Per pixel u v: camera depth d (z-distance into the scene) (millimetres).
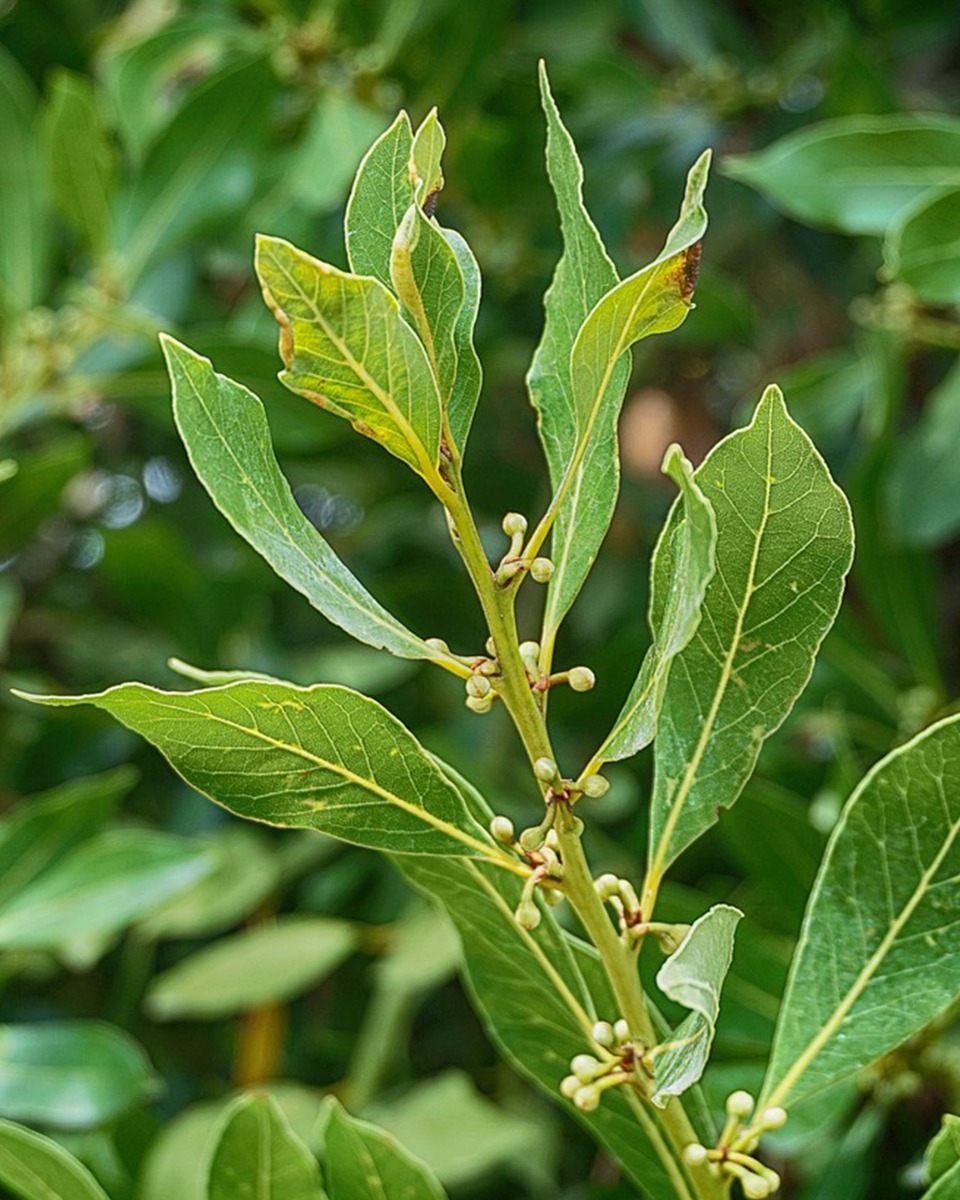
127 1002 1038
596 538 543
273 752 528
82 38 1180
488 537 1270
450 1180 838
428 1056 1150
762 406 532
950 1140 554
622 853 1005
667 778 553
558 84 1143
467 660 531
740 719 553
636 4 1196
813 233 1181
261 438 529
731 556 543
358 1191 596
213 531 1301
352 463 1128
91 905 794
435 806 535
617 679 1003
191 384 519
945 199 744
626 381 544
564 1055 587
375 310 503
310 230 982
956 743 549
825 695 927
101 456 1329
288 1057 1114
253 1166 593
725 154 1243
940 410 917
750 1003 704
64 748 1107
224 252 1012
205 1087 1095
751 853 743
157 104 998
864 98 969
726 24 1201
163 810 1151
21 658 1295
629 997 542
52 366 968
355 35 1019
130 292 976
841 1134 767
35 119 985
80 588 1345
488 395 1285
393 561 1264
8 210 979
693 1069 515
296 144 1023
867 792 556
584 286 549
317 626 1241
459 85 1026
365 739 529
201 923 1009
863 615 1070
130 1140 858
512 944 581
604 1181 1048
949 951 558
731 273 1370
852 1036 556
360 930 1001
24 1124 848
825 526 540
